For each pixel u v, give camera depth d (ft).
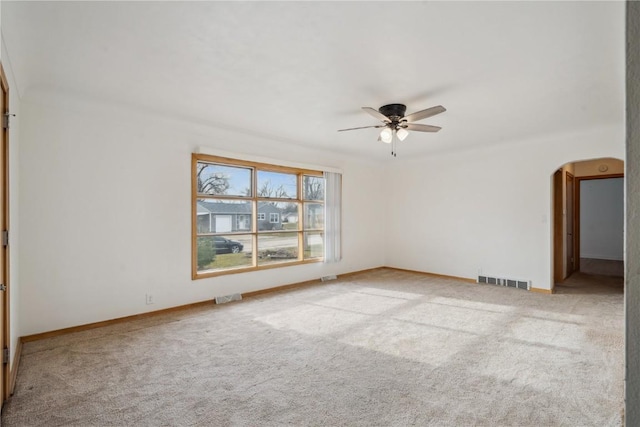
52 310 10.80
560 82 9.77
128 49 8.01
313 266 19.11
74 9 6.41
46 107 10.71
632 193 1.81
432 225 20.90
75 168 11.26
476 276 18.83
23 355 9.34
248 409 6.84
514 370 8.39
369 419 6.49
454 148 18.71
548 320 12.13
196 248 14.33
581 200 27.96
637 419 1.81
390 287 17.70
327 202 19.54
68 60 8.54
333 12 6.58
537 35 7.35
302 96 10.98
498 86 10.11
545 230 16.30
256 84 10.03
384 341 10.34
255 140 16.26
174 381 7.95
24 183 10.27
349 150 19.33
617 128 14.24
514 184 17.38
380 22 6.91
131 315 12.46
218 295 14.99
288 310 13.62
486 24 6.96
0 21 6.38
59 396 7.32
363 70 9.10
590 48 7.86
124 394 7.40
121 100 11.37
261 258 16.98
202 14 6.64
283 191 17.99
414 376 8.14
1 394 6.84
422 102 11.43
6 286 7.48
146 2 6.24
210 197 15.05
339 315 12.93
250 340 10.45
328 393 7.42
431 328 11.45
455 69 9.00
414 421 6.42
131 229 12.50
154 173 13.10
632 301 1.82
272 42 7.70
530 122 13.69
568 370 8.34
